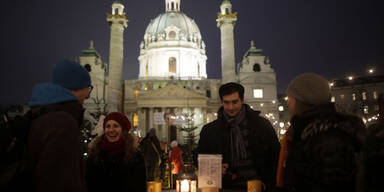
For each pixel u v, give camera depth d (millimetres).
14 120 3207
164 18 98312
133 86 80500
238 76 77188
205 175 4727
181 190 6152
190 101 71875
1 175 2785
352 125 2852
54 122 3100
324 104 3305
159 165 14891
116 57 66500
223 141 5539
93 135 9773
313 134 2863
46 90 3457
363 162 3848
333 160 2570
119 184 5461
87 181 5551
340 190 2570
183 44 92625
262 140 5336
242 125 5492
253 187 4777
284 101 85188
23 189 2934
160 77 84125
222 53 68438
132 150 5629
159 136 71688
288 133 3715
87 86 4082
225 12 69812
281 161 3797
